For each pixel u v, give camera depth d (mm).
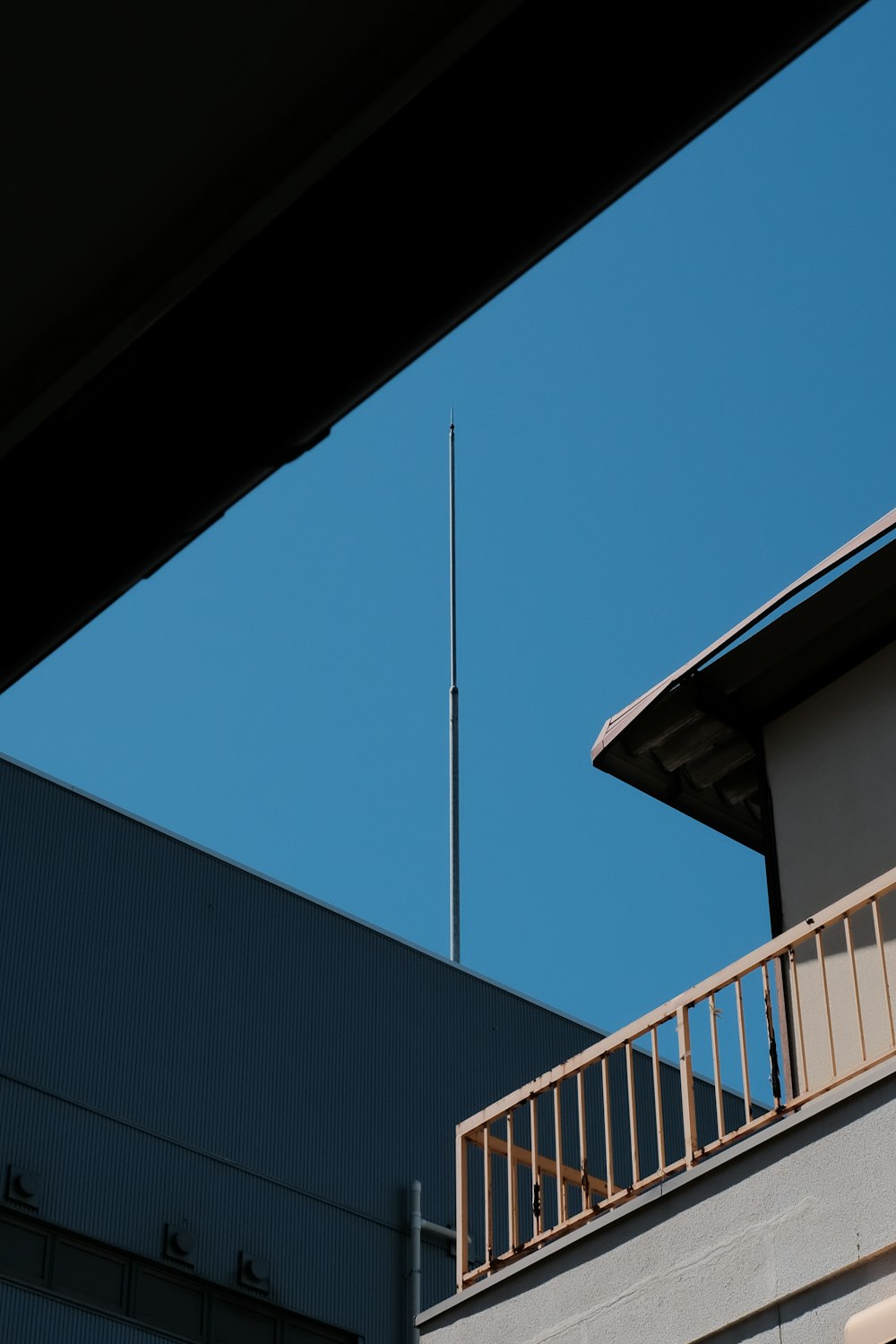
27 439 5055
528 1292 10586
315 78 4484
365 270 4703
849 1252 9000
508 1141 11305
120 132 4590
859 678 12383
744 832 13406
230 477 5070
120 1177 22109
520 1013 27531
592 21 4289
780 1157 9570
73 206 4715
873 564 11930
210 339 4855
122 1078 22766
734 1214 9672
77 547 5176
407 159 4543
